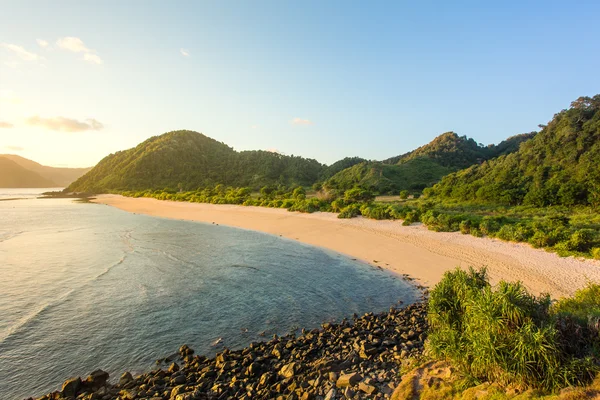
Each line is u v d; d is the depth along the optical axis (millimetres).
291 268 23719
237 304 17047
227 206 67000
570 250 21234
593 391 5848
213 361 11477
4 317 15453
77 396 9711
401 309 15875
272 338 13430
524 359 6520
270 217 50219
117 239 35969
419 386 7805
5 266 24453
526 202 51625
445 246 26719
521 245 24391
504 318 7164
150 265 24719
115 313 15953
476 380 7250
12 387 10469
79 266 24453
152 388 9680
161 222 52000
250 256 27484
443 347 8398
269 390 9102
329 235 35344
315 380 9203
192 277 21672
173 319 15297
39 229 44219
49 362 11852
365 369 9695
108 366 11625
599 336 7004
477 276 10078
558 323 7262
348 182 100125
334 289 19156
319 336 12984
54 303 17172
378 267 23516
